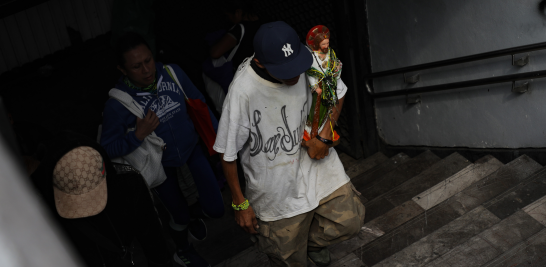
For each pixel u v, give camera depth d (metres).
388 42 4.18
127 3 4.59
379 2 4.12
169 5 4.86
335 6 4.29
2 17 4.26
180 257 3.00
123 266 1.70
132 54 2.29
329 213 2.19
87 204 1.45
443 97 3.90
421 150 4.32
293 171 2.04
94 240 1.54
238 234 3.87
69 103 4.86
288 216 2.12
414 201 3.24
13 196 0.24
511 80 3.17
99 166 1.47
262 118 1.91
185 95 2.67
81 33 4.71
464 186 3.34
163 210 4.33
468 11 3.35
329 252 2.73
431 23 3.68
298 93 1.96
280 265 2.28
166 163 2.63
